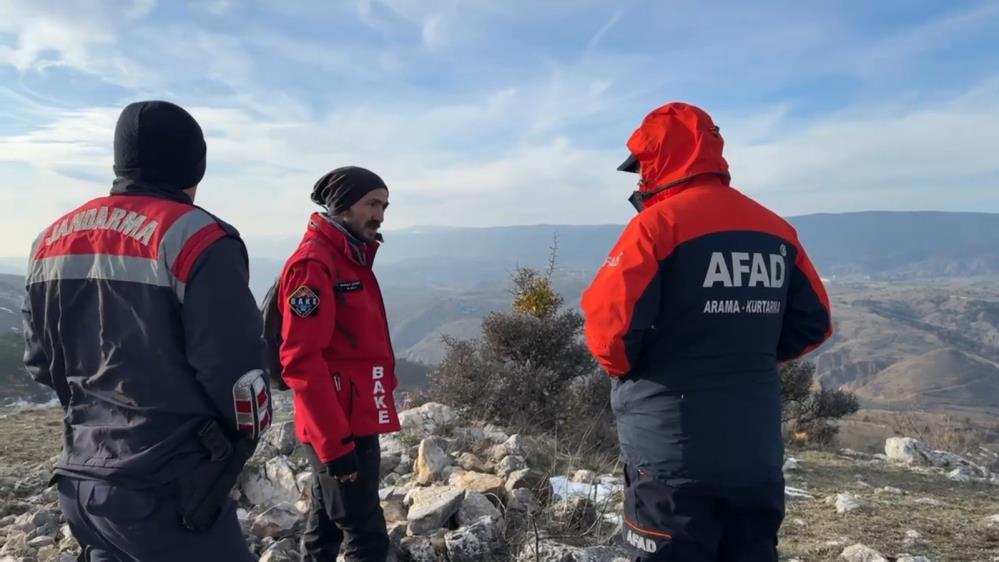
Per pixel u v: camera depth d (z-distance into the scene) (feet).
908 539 17.11
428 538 14.79
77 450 7.93
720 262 9.06
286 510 15.84
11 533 16.70
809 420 45.19
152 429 7.75
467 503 15.72
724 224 9.23
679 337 9.05
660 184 9.71
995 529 18.19
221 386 7.62
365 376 11.24
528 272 36.35
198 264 7.72
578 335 34.45
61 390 8.34
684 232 9.05
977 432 54.80
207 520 7.82
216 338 7.63
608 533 15.72
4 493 20.20
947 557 16.05
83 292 7.97
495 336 33.32
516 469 19.30
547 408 30.48
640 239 8.99
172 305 7.75
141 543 7.64
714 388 8.98
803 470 28.45
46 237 8.46
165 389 7.75
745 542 9.24
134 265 7.75
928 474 28.91
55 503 18.86
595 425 29.58
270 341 11.34
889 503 21.54
